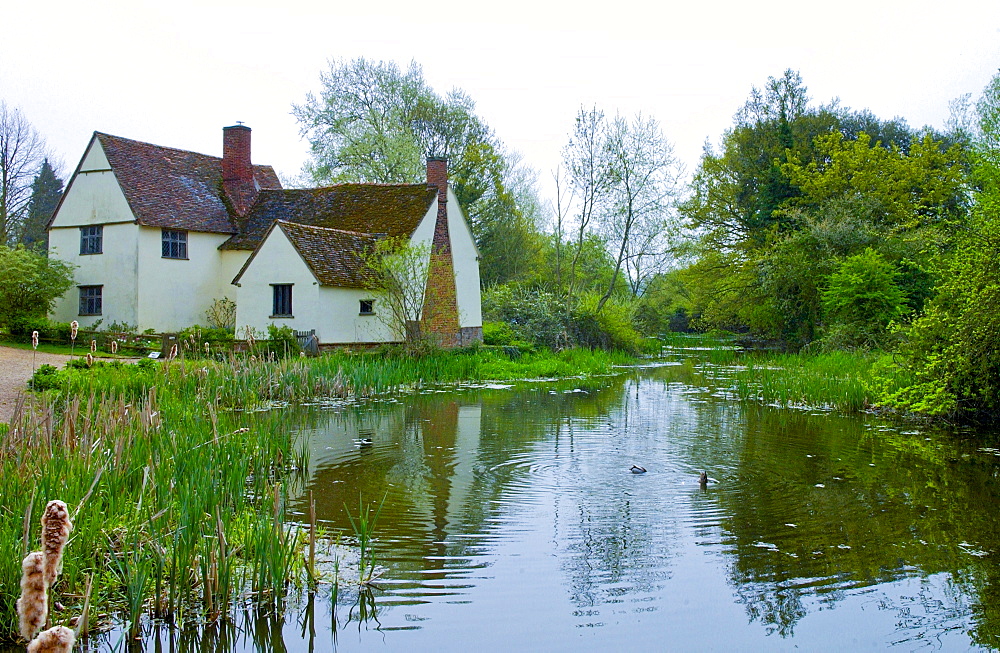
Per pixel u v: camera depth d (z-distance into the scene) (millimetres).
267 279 29203
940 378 16031
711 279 43781
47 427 9312
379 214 33469
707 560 8203
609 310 40469
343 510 9805
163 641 6336
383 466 12352
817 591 7426
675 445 14250
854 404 19125
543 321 37000
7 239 45250
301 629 6555
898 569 7984
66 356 24359
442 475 11750
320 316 28453
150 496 8031
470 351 30578
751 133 46281
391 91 51844
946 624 6711
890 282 29438
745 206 44938
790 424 16844
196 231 33281
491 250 52062
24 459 8430
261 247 29328
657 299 56625
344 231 31688
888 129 51406
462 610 6941
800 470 12242
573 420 17375
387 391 22766
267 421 15648
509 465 12461
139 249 31328
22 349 26266
